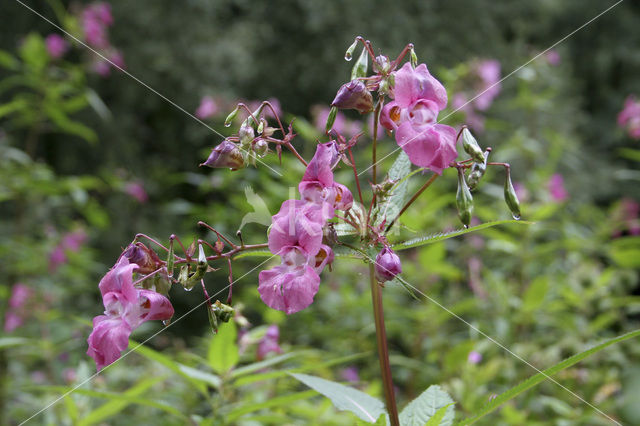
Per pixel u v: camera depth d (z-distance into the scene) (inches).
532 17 114.0
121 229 79.0
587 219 50.6
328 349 43.8
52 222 56.7
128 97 89.7
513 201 17.4
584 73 126.2
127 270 16.8
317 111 47.8
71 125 43.6
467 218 17.2
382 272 17.2
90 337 16.7
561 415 28.8
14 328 41.4
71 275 49.3
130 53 90.0
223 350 22.0
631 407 28.2
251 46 93.3
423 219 36.0
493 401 17.2
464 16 98.0
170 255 17.1
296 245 17.0
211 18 96.3
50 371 38.4
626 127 52.7
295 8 94.7
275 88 94.9
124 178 64.4
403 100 17.4
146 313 16.9
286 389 29.8
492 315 35.3
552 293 37.5
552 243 39.1
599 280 36.8
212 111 56.4
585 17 128.5
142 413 33.5
